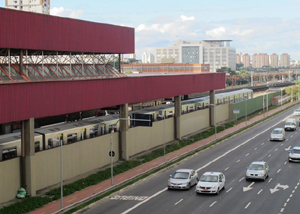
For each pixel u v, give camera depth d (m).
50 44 44.12
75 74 49.88
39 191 43.28
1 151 40.41
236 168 54.34
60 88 45.06
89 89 49.94
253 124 101.56
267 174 49.28
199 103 90.69
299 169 53.19
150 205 38.69
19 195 40.41
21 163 41.34
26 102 40.50
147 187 45.69
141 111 69.31
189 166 56.16
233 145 73.06
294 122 92.81
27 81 40.91
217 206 37.75
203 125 89.38
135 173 51.50
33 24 41.75
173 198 40.88
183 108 82.19
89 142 51.84
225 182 46.53
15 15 39.62
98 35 51.59
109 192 43.16
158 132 69.50
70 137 49.69
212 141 75.56
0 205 38.25
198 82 82.88
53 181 45.69
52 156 45.47
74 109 47.41
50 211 36.91
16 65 42.72
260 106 134.75
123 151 58.50
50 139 46.47
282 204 38.09
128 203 39.53
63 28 45.84
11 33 39.34
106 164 55.50
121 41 56.12
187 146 70.62
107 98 53.59
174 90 72.19
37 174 43.44
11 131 52.34
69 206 38.09
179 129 75.19
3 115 38.03
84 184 45.59
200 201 39.56
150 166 55.34
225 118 104.69
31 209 37.50
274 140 77.12
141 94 61.56
